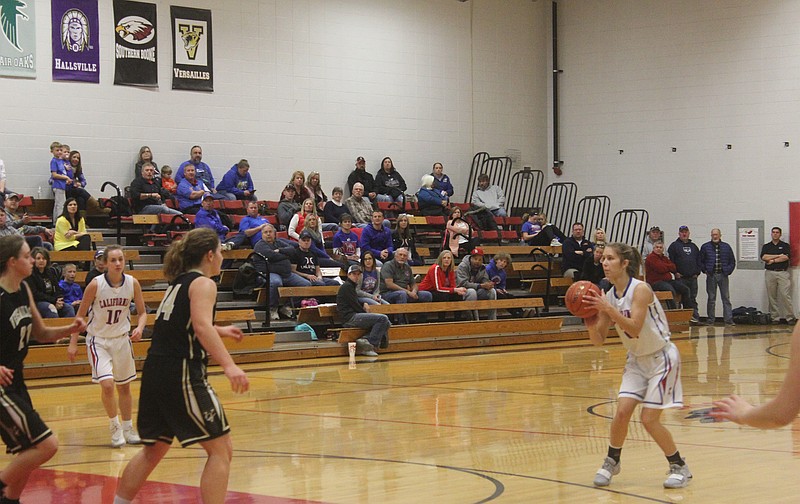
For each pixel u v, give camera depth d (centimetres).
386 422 766
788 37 1898
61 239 1377
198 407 402
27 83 1516
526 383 1022
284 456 623
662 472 560
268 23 1764
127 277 690
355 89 1875
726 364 1191
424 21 1978
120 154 1600
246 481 543
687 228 1836
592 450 636
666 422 754
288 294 1389
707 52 1980
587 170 2123
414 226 1830
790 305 1845
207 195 1541
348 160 1862
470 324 1442
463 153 2033
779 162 1905
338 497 499
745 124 1939
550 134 2161
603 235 1672
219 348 397
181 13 1666
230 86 1720
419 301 1438
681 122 2011
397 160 1936
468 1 2045
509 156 2102
